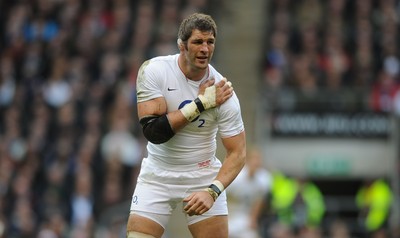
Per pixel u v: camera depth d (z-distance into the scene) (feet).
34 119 189.78
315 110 200.13
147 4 210.79
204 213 82.99
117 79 196.24
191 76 79.97
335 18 210.38
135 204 82.99
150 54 200.23
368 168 200.13
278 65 202.90
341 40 205.67
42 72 202.39
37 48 206.28
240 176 143.74
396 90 200.23
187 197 79.77
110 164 175.83
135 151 179.42
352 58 203.82
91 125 184.24
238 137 81.51
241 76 205.46
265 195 145.28
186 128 80.94
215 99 79.51
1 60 205.98
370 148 200.23
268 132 199.93
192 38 77.92
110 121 185.57
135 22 208.23
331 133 200.13
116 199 170.50
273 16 212.02
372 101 200.13
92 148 177.68
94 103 190.08
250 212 144.56
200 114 80.28
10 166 176.55
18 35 211.61
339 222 182.80
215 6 214.90
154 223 82.64
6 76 201.77
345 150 200.13
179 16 209.46
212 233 83.25
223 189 80.48
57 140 183.83
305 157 200.13
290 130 199.62
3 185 170.09
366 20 210.79
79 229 160.56
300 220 172.76
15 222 163.12
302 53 203.51
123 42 203.72
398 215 183.93
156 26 208.33
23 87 198.39
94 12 211.61
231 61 207.51
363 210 183.32
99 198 170.50
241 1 216.13
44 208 167.12
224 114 80.53
